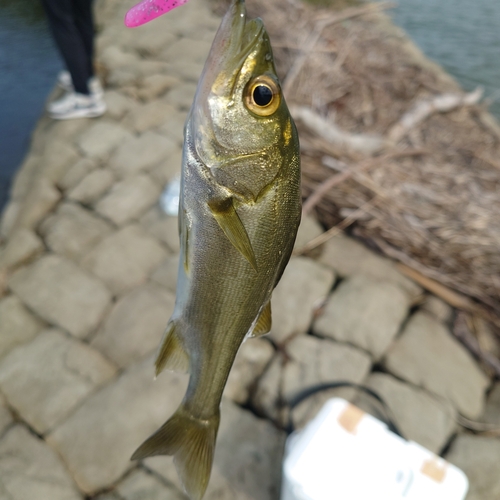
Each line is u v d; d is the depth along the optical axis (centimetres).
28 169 435
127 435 254
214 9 788
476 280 351
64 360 285
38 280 328
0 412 263
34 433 255
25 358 285
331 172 431
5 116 550
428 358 308
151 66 598
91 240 360
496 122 612
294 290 338
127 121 492
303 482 193
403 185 417
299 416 266
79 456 246
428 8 993
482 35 880
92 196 402
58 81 555
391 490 190
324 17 750
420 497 191
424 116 529
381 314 327
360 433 207
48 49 686
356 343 312
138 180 416
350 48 665
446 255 365
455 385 296
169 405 265
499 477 256
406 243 376
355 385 286
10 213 386
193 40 677
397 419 272
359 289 343
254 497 237
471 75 747
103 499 234
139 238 365
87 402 267
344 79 586
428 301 350
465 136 526
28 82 611
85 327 306
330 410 216
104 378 281
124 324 304
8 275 333
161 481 240
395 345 313
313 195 403
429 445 264
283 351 301
